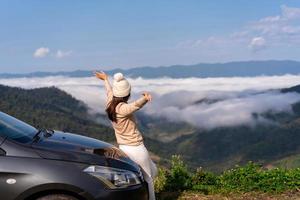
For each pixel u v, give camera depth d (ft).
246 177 25.00
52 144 16.01
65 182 14.55
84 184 14.71
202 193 23.82
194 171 26.27
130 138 19.08
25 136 16.14
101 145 17.58
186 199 22.79
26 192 14.34
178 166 25.73
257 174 25.29
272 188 24.12
